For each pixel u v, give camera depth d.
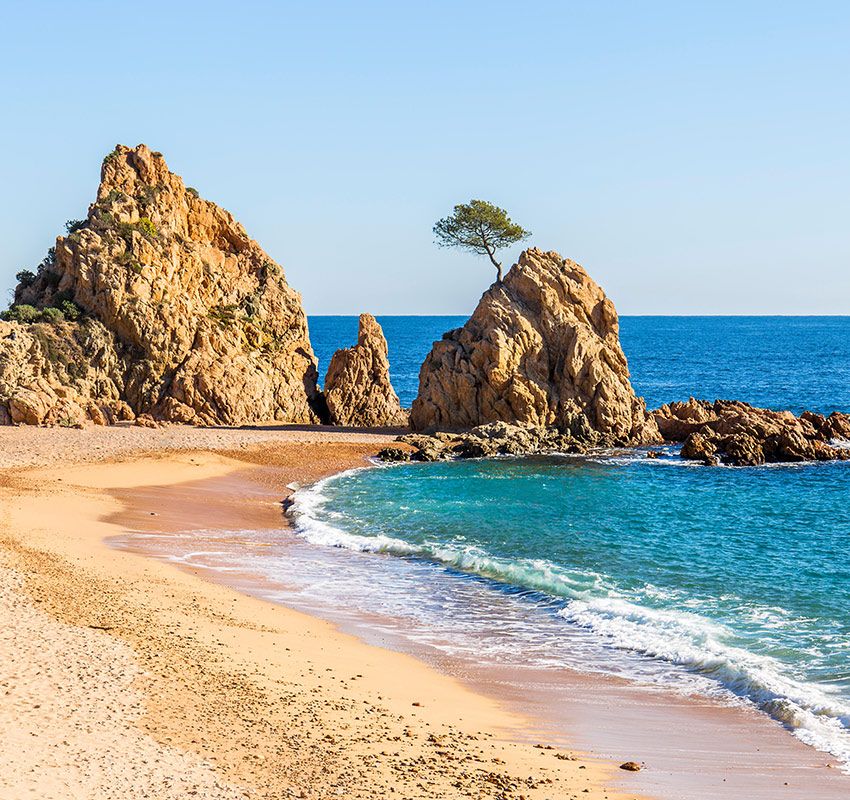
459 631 34.19
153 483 65.25
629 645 32.34
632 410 95.44
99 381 94.50
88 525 49.09
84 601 31.44
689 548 48.50
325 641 31.61
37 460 70.06
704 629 33.66
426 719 24.17
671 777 21.39
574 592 39.31
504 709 26.11
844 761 22.69
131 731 20.34
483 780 19.97
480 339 97.31
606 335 98.56
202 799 17.47
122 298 96.19
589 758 22.45
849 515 58.75
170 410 94.94
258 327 106.62
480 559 44.28
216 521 54.75
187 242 106.38
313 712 23.28
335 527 53.94
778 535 52.25
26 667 23.56
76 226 104.50
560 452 88.94
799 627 33.97
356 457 84.06
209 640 28.83
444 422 96.00
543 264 100.50
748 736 24.42
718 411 97.19
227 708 22.66
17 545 39.84
